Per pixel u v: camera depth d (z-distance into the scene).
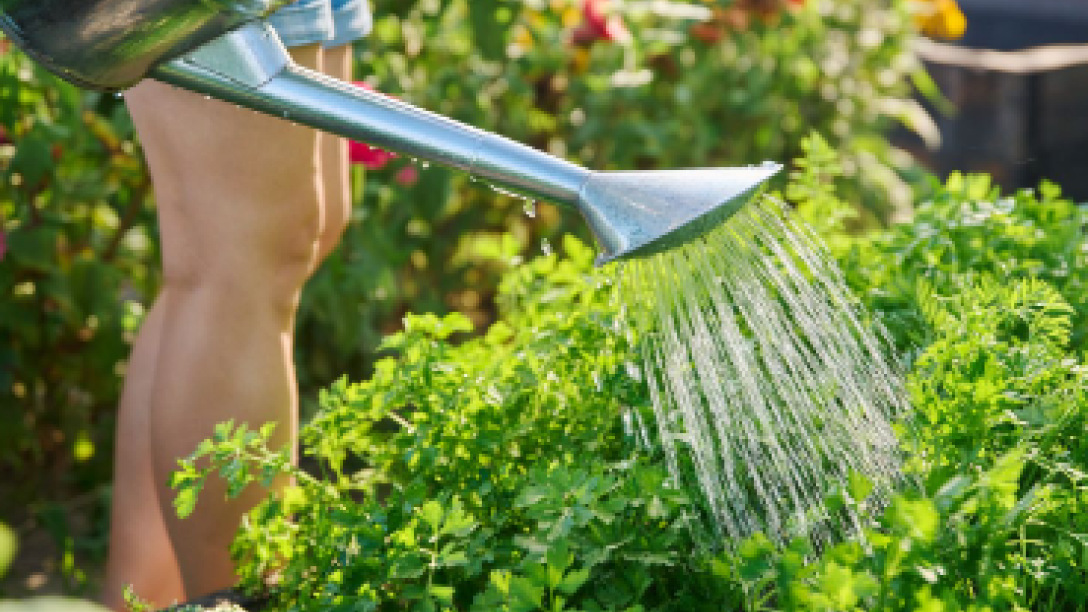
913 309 1.86
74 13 1.28
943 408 1.46
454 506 1.39
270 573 1.67
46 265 3.02
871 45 4.75
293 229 1.87
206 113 1.79
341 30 2.14
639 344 1.70
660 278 1.52
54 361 3.31
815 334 1.52
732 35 4.52
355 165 3.32
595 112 4.23
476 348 1.94
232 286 1.86
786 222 1.75
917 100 5.95
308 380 3.55
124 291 4.22
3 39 3.11
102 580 2.85
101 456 3.37
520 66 4.04
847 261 2.01
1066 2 10.15
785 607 1.21
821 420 1.51
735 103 4.43
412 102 3.74
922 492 1.39
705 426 1.50
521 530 1.59
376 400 1.64
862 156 4.63
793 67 4.51
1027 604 1.41
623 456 1.62
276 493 1.87
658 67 4.34
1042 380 1.62
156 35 1.31
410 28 3.87
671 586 1.51
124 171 3.25
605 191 1.41
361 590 1.42
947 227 2.06
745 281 1.51
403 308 4.11
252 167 1.81
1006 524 1.31
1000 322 1.79
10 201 3.13
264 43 1.37
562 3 4.17
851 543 1.24
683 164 4.38
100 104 3.08
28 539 3.09
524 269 2.11
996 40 9.92
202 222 1.83
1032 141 5.68
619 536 1.40
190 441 1.85
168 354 1.85
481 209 4.35
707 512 1.53
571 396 1.70
